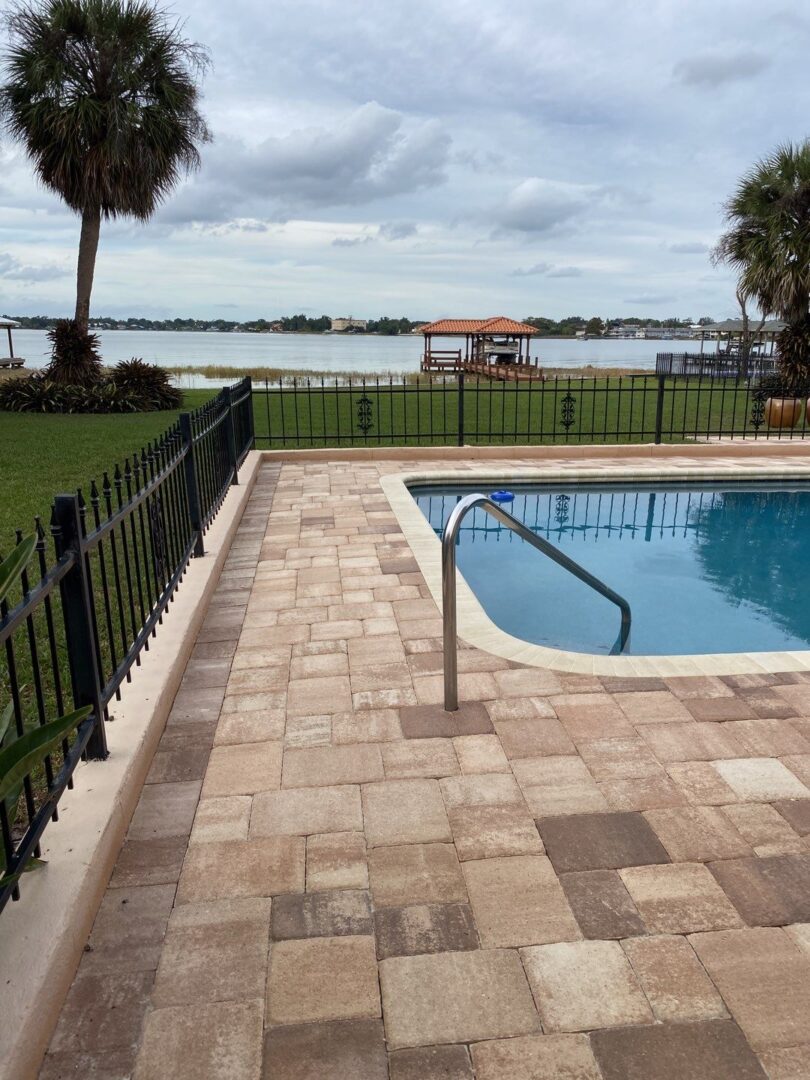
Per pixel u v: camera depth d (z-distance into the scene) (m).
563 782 2.55
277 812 2.39
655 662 3.51
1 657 3.39
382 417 15.60
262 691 3.27
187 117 15.34
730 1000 1.70
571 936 1.88
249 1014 1.66
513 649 3.67
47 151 14.37
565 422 10.73
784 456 9.77
